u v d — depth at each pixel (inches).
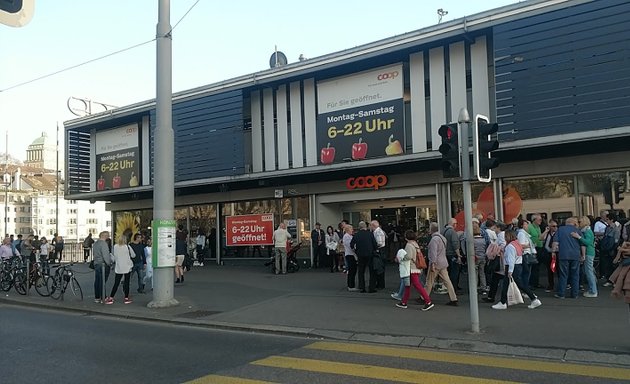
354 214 807.1
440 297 462.0
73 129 1039.6
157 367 266.5
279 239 706.2
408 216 763.4
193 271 784.3
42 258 976.9
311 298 483.8
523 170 610.9
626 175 561.9
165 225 473.1
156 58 485.4
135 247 572.1
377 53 655.8
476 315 326.6
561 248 430.3
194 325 396.2
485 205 645.9
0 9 100.3
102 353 300.7
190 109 845.2
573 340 298.8
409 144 673.0
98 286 511.2
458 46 636.7
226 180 794.8
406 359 277.0
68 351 307.0
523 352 285.0
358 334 340.8
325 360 277.1
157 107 482.3
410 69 674.2
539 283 532.1
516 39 552.7
